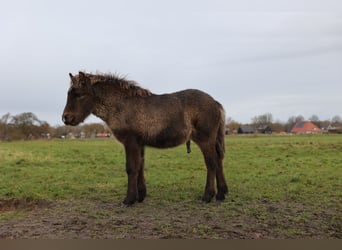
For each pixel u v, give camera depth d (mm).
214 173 7867
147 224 6074
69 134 76750
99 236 5496
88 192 9102
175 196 8500
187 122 7652
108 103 7551
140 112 7469
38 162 16109
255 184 10172
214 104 7879
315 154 19891
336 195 8523
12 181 10852
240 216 6594
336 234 5699
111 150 25281
